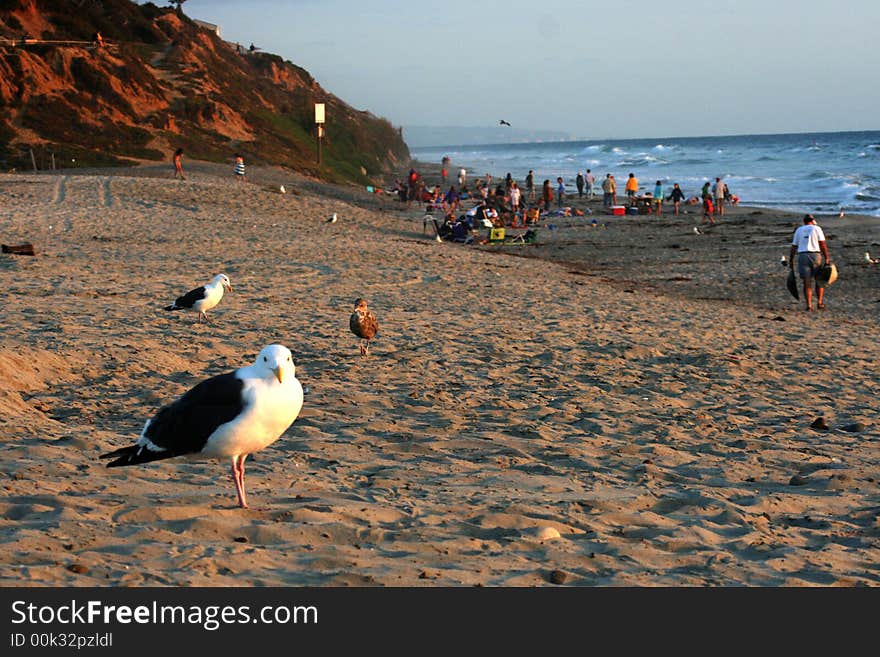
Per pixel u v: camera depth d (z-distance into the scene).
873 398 10.99
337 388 10.00
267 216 33.59
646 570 5.36
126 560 4.89
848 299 22.28
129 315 13.78
